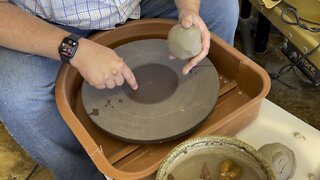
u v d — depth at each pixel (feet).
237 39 5.82
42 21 3.25
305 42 3.74
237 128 3.12
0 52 3.31
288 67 5.29
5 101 3.23
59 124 3.56
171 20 3.82
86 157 3.93
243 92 3.45
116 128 3.02
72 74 3.49
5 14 3.15
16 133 3.55
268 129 3.18
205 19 3.86
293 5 3.88
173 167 2.63
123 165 3.01
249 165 2.65
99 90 3.27
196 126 3.01
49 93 3.41
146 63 3.46
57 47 3.08
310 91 5.09
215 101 3.12
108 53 3.05
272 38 5.82
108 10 3.57
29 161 4.64
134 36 3.94
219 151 2.72
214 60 3.62
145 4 4.05
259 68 3.22
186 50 2.94
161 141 2.97
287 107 4.95
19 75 3.26
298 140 3.09
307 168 2.93
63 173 3.89
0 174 4.55
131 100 3.18
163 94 3.20
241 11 5.48
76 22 3.58
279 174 2.76
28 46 3.14
